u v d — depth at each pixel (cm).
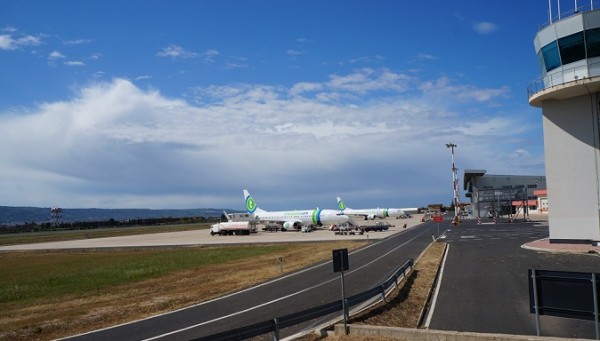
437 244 5112
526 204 11038
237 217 11619
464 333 1476
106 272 4312
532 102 4378
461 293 2384
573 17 3922
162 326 1923
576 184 4112
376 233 8281
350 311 1970
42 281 3900
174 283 3334
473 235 6366
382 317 1867
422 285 2616
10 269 5184
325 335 1647
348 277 3073
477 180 13525
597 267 3008
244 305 2286
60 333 1941
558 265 3156
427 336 1513
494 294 2327
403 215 16038
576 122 4125
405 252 4566
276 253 5347
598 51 3884
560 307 1378
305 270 3519
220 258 5094
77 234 15575
